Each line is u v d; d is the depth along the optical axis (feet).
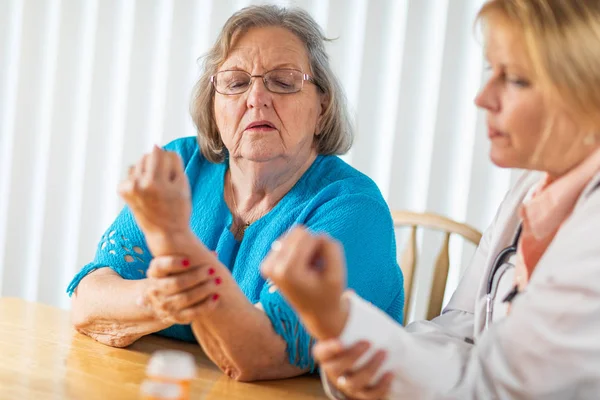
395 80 8.14
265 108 4.94
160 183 3.41
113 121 8.99
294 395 4.00
